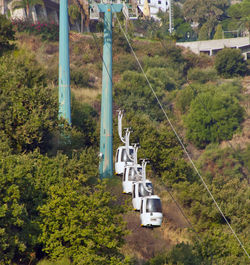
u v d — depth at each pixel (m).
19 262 56.69
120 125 85.38
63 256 56.41
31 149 76.81
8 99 78.12
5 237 51.22
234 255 74.62
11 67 100.12
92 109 137.50
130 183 76.31
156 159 107.31
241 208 96.56
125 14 93.06
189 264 72.00
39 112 77.62
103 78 90.88
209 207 98.00
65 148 83.94
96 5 90.50
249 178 164.38
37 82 101.12
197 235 90.56
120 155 83.75
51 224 56.69
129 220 89.06
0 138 72.38
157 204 69.50
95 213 58.28
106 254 59.12
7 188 54.72
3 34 135.50
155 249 83.88
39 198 58.94
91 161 79.00
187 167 111.25
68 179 61.47
